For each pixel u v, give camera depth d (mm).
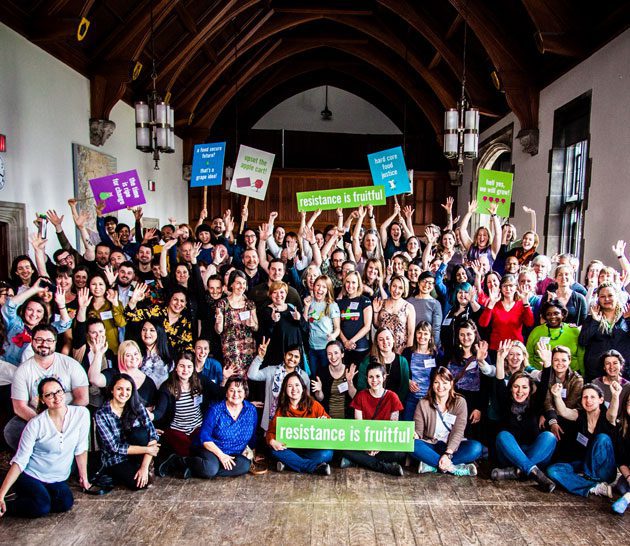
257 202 13898
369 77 14227
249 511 3281
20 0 5246
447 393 3842
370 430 3436
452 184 13391
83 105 6977
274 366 4141
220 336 4488
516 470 3711
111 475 3596
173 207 11773
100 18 6527
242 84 12219
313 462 3824
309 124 15469
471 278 5551
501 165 11719
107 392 3721
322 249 5793
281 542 2947
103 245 5430
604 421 3568
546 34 6148
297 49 12133
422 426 3963
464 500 3439
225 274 5199
